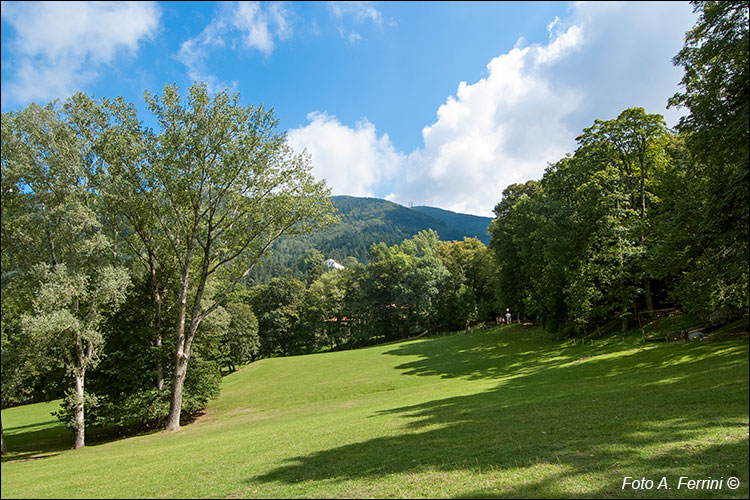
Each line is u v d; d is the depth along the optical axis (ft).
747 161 52.80
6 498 31.32
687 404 36.37
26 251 74.33
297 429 53.21
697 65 65.36
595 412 38.60
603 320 135.85
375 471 27.63
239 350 192.85
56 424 115.34
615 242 114.01
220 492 26.71
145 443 66.80
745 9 57.21
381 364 148.05
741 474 19.98
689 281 78.07
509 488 21.66
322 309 285.43
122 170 78.79
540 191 154.92
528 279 160.25
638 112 113.39
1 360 67.92
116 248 89.30
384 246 339.77
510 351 136.15
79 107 79.46
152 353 91.61
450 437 35.53
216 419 91.71
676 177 92.43
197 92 78.69
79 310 77.05
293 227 92.07
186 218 87.97
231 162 80.43
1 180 69.67
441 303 250.57
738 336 77.82
